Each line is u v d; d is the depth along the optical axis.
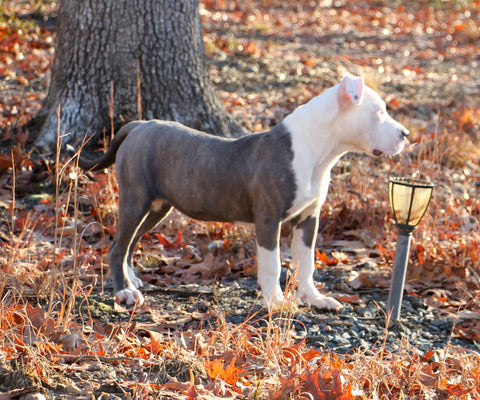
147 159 5.75
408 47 19.95
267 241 5.49
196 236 7.42
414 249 7.10
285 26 21.89
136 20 9.08
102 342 4.56
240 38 18.67
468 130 11.84
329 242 7.56
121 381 3.98
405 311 6.00
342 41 20.06
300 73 14.73
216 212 5.72
